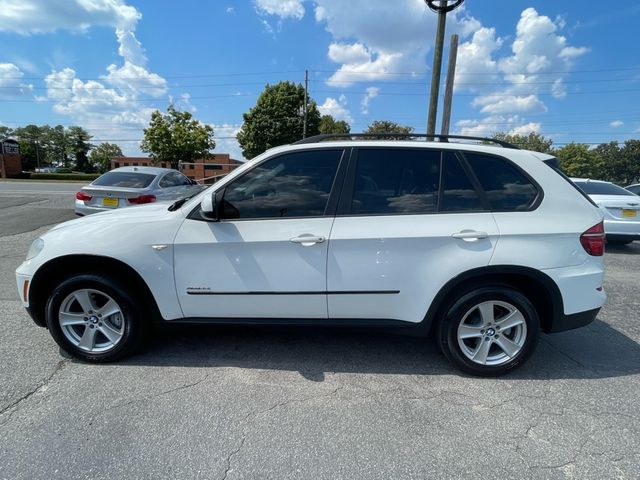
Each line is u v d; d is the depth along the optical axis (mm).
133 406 2551
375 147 3000
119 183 7969
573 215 2910
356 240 2842
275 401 2639
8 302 4363
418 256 2859
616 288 5383
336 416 2490
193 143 36500
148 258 2928
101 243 2912
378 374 3014
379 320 2992
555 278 2852
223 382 2859
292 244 2867
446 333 2971
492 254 2820
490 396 2734
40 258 2969
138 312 3053
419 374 3023
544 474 2027
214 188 2971
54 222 9664
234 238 2889
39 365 3041
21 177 39062
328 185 2949
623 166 79000
